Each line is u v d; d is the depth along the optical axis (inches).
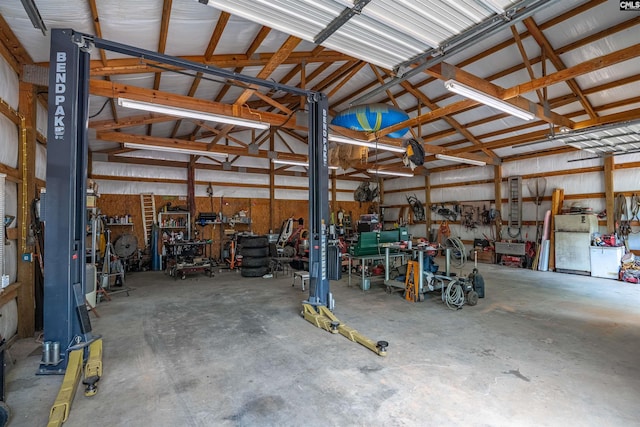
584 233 276.8
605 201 280.8
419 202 451.2
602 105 228.4
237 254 354.0
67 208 108.5
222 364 112.9
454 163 406.6
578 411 83.8
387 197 505.0
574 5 167.8
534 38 188.9
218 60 171.8
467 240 391.2
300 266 328.2
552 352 121.5
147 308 186.4
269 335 141.4
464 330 146.2
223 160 387.2
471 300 186.4
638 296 205.8
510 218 344.8
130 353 122.8
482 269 312.7
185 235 361.1
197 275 297.3
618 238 269.9
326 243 174.2
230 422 80.1
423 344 129.9
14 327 133.0
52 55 108.0
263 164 417.1
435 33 92.0
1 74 120.6
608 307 181.8
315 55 194.1
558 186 312.8
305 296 215.0
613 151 264.7
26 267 138.8
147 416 82.9
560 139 231.1
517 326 151.3
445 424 78.7
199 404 88.1
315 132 175.9
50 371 105.3
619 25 168.7
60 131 108.3
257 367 110.3
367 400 89.5
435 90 259.8
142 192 341.7
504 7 82.4
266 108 313.1
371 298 205.9
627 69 194.9
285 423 79.5
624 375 103.3
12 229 131.3
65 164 108.4
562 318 162.7
